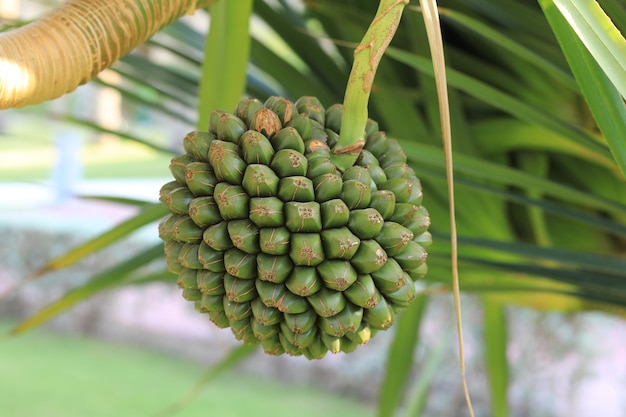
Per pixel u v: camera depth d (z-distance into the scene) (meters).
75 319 4.39
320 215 0.61
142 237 4.07
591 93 0.60
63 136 3.97
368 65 0.60
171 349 4.11
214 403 3.38
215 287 0.63
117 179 5.31
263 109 0.63
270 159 0.62
